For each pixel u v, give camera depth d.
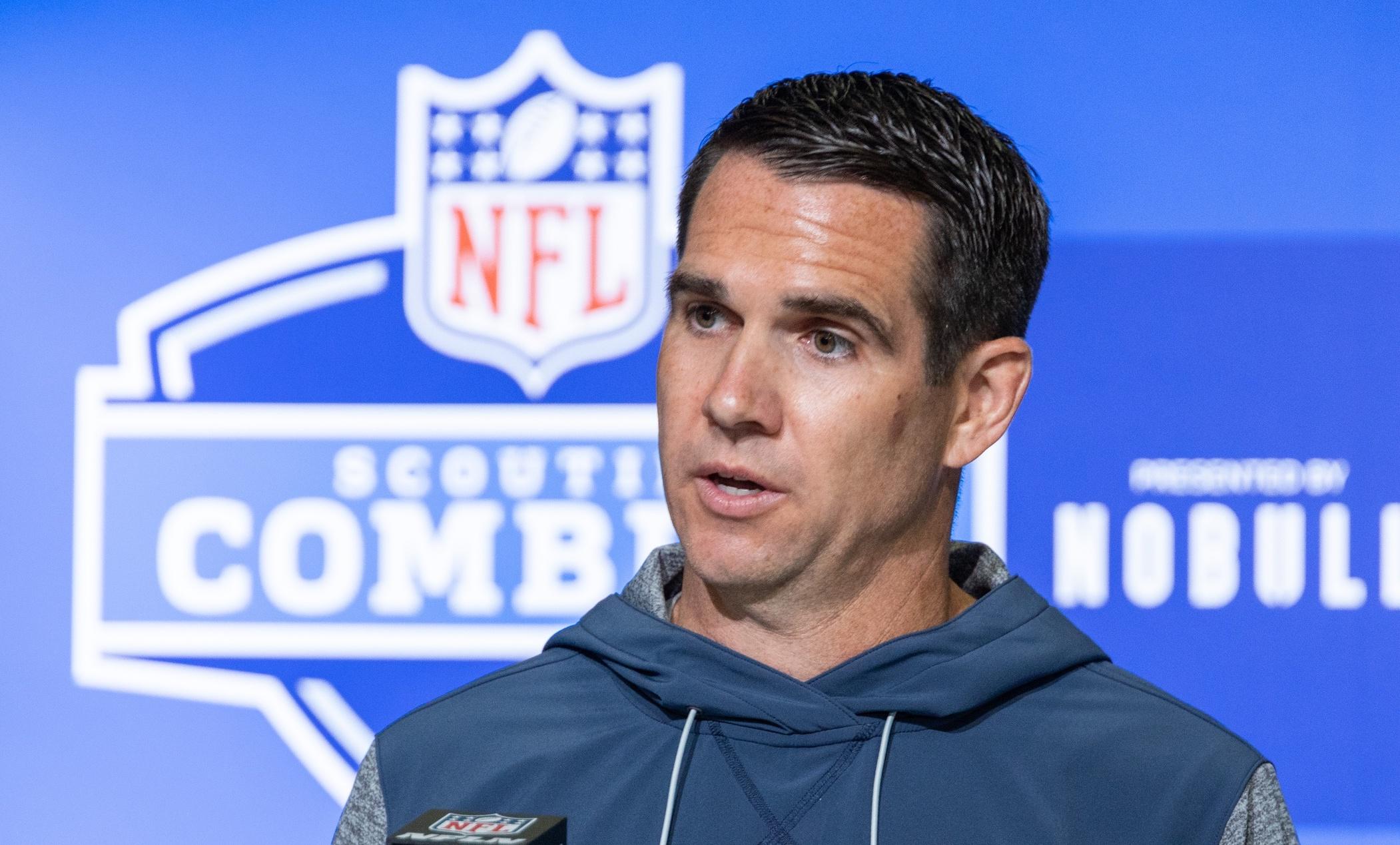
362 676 8.78
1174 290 8.59
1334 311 8.55
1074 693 3.92
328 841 8.73
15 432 8.77
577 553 8.78
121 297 8.79
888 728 3.72
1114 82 8.65
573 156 8.81
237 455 8.80
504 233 8.80
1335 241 8.56
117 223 8.80
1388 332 8.54
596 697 4.00
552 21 8.79
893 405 3.67
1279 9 8.60
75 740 8.73
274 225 8.80
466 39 8.82
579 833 3.69
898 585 3.91
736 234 3.65
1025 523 8.60
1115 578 8.60
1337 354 8.55
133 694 8.77
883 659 3.76
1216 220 8.60
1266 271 8.58
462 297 8.79
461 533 8.79
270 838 8.75
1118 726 3.82
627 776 3.77
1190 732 3.82
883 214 3.64
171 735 8.77
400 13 8.82
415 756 3.94
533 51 8.80
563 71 8.79
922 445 3.79
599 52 8.79
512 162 8.80
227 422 8.80
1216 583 8.59
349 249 8.80
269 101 8.83
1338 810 8.53
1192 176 8.61
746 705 3.73
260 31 8.82
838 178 3.64
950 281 3.74
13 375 8.77
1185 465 8.59
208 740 8.77
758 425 3.58
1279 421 8.57
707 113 8.77
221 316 8.80
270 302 8.80
